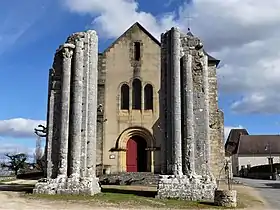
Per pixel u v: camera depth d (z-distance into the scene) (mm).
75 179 16703
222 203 14555
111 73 31906
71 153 17109
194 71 17922
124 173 28000
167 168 17016
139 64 32062
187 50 18078
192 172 16688
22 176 36812
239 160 64125
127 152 31016
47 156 17531
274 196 20297
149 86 31859
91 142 17547
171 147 17000
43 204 13906
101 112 30656
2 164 52781
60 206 13492
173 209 13461
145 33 32688
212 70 30391
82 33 18375
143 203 14562
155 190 20047
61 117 17484
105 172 29578
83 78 17922
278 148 64062
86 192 16422
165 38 18531
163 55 18438
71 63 18094
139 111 31203
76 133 17234
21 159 53156
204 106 17656
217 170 28281
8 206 13289
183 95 17500
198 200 15820
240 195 19625
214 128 28969
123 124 30953
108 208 13266
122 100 31594
